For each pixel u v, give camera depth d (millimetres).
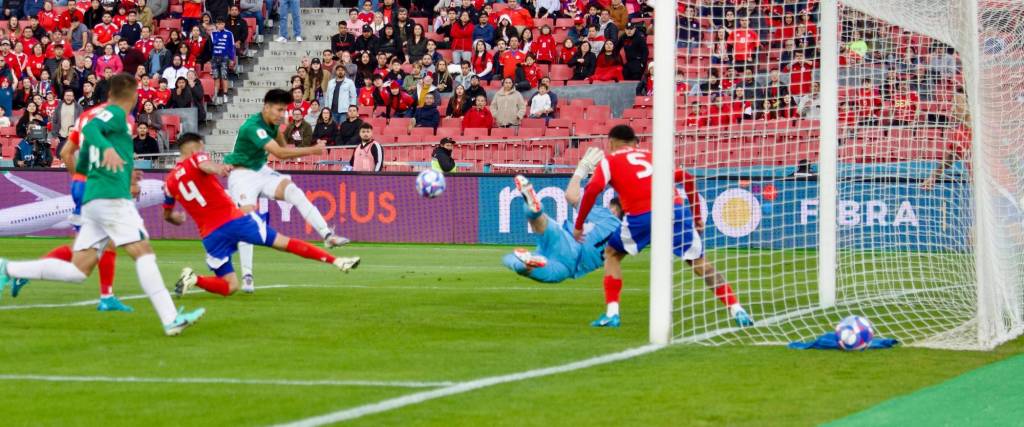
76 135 30281
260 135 35656
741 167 40500
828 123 34594
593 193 28219
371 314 31359
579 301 35125
